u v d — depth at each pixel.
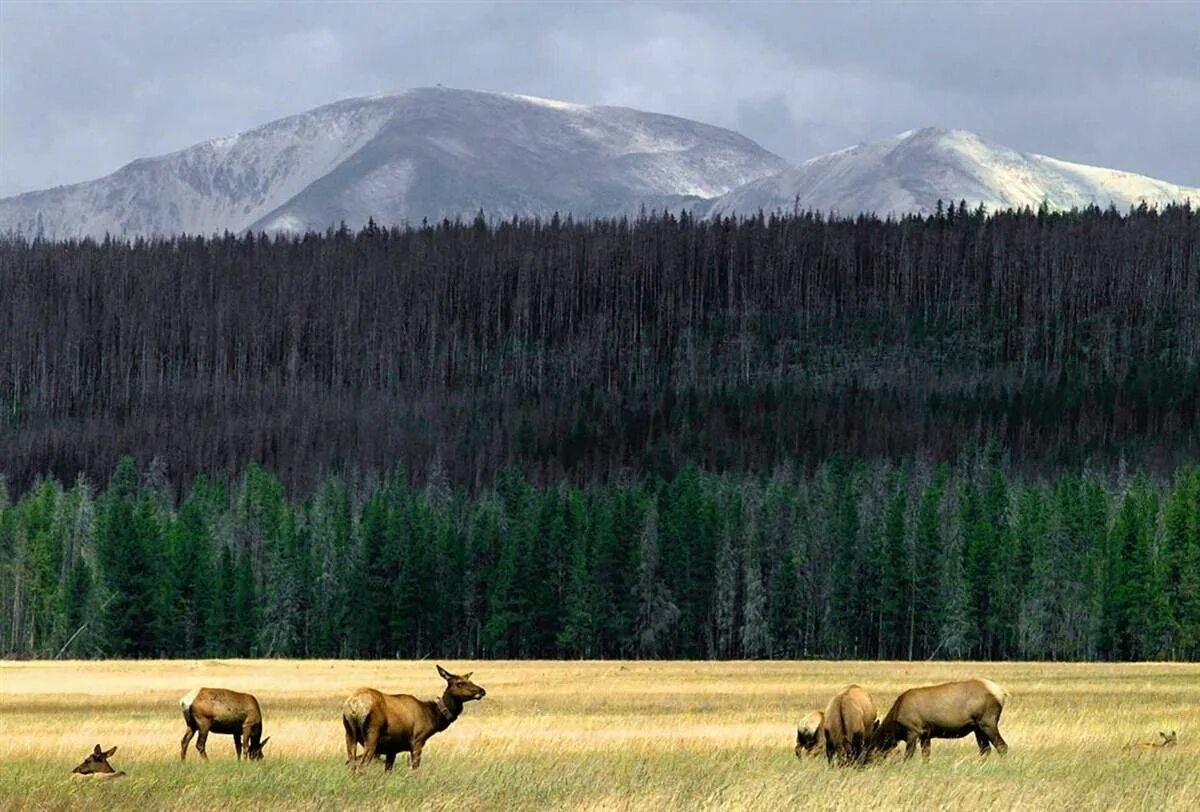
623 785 73.44
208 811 67.00
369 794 70.69
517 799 69.69
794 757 88.19
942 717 83.88
